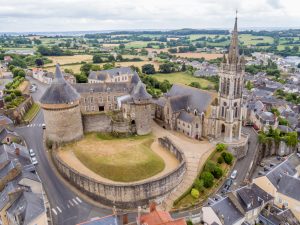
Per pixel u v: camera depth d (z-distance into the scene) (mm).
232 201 73688
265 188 84125
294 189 79062
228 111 110000
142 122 115562
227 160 103125
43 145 108688
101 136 112938
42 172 91875
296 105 169125
